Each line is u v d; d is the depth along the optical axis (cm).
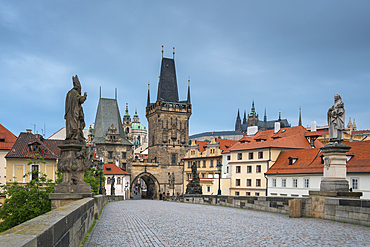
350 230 1644
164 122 16362
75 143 1919
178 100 17238
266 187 8331
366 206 1797
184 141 16562
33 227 702
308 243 1316
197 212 2991
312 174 6981
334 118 2164
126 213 2900
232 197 3900
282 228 1753
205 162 12606
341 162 2125
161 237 1498
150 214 2762
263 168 8600
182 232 1652
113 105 16175
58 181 4159
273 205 2928
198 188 6462
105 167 13962
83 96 1945
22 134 8312
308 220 2094
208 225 1934
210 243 1345
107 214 2783
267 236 1502
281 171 7900
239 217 2438
